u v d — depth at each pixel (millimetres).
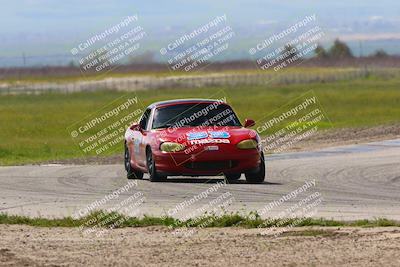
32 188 46469
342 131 88312
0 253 26547
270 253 25719
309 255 25188
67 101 197250
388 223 29875
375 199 39125
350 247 26062
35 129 110125
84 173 54875
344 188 43625
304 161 59438
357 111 128750
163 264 24656
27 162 68188
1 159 73188
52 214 36062
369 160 58500
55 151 80625
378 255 24781
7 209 38062
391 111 127250
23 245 28266
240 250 26359
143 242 28422
